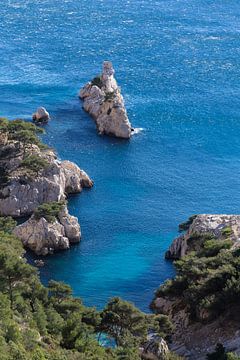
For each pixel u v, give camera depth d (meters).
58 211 166.00
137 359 98.00
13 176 179.50
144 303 144.50
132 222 178.12
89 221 177.38
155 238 171.25
